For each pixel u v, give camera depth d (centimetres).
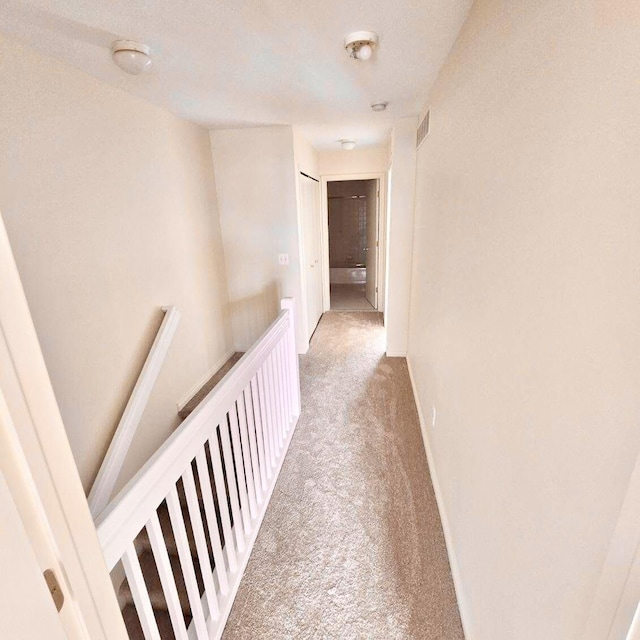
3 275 42
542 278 75
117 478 198
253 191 344
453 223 163
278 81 206
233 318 383
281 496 200
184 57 173
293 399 265
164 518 211
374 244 537
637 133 46
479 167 122
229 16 138
